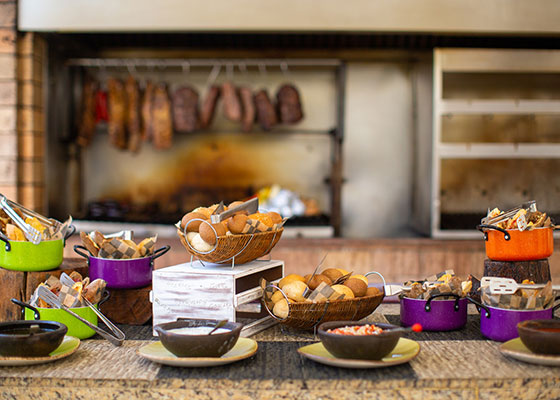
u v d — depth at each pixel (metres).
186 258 3.68
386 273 3.76
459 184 4.36
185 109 4.16
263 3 3.71
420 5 3.72
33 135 3.83
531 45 4.23
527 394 1.13
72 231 1.73
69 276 1.52
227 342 1.19
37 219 1.68
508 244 1.56
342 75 4.22
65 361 1.24
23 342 1.18
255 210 1.56
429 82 4.14
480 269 3.78
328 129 4.64
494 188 4.37
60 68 4.35
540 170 4.35
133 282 1.57
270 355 1.28
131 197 4.64
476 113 4.04
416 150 4.49
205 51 4.56
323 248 3.75
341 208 4.68
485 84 4.44
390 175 4.66
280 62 4.26
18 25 3.72
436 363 1.22
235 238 1.39
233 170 4.64
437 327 1.46
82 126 4.14
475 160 4.34
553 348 1.17
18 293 1.58
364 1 3.71
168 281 1.42
